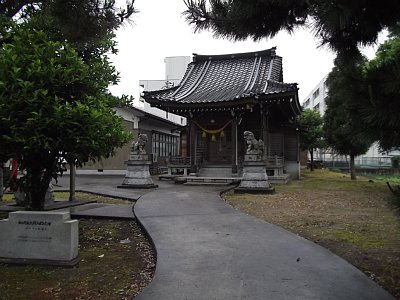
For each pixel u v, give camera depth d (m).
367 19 3.94
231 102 20.41
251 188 15.65
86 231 8.10
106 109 7.60
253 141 16.14
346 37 4.45
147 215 9.34
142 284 4.87
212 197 13.45
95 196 15.02
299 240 6.64
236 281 4.52
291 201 12.84
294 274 4.78
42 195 7.63
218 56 28.11
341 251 6.19
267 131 23.38
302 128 25.86
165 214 9.51
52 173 7.54
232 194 15.40
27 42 6.90
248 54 27.42
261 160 16.05
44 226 5.60
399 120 3.26
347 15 3.42
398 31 4.09
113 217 9.46
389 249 6.30
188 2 4.78
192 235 7.05
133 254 6.32
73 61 6.80
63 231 5.55
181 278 4.63
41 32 7.01
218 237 6.89
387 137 3.56
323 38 4.49
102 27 6.19
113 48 9.40
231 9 4.53
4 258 5.64
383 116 3.29
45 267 5.51
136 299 3.98
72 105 6.67
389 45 4.82
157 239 6.73
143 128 30.20
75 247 5.71
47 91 5.97
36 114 5.79
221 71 26.78
